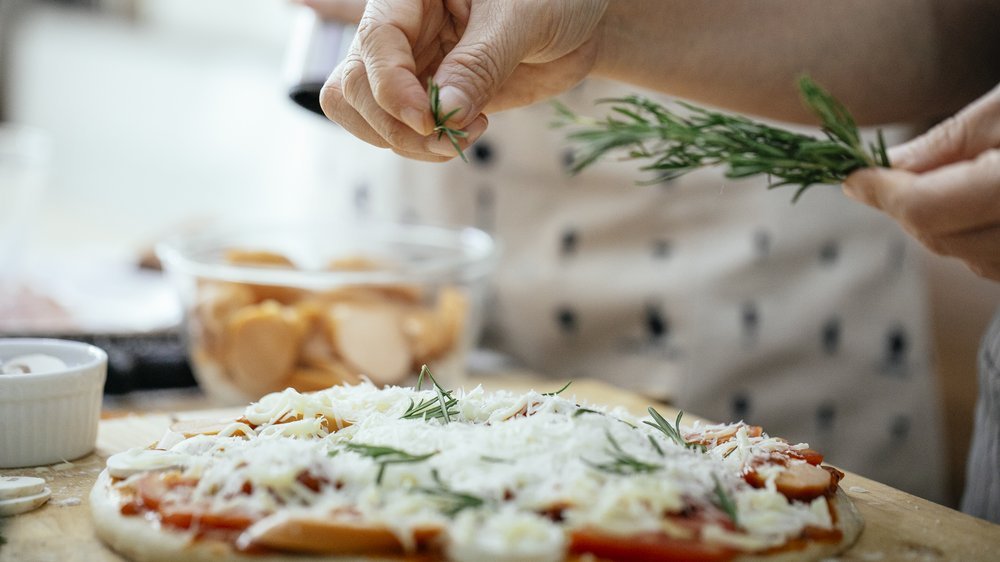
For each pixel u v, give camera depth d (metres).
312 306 0.84
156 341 0.93
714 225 1.08
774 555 0.57
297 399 0.66
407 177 1.11
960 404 1.28
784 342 1.08
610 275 1.10
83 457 0.70
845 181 0.70
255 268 0.87
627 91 1.05
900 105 0.79
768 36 0.75
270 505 0.57
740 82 0.76
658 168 0.71
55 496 0.64
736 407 1.09
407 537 0.55
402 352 0.84
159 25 2.02
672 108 1.01
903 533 0.63
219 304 0.83
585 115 1.08
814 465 0.65
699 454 0.63
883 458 1.09
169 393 0.91
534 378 1.00
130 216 1.97
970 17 0.77
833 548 0.60
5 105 1.93
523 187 1.11
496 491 0.57
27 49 1.92
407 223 1.11
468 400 0.67
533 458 0.59
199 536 0.57
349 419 0.66
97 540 0.60
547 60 0.67
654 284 1.08
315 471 0.58
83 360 0.72
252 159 2.06
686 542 0.56
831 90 0.77
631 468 0.59
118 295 1.10
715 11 0.73
